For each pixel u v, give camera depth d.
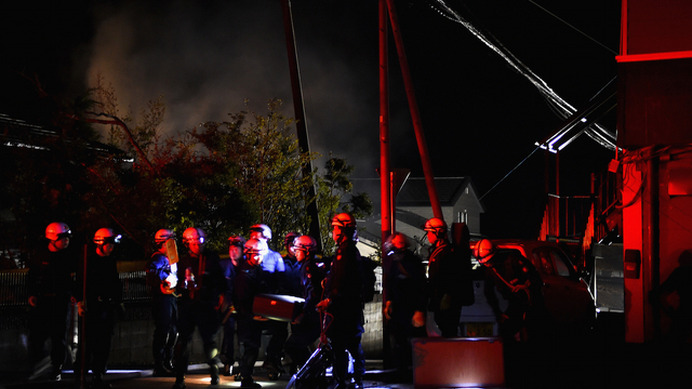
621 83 11.88
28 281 10.82
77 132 19.31
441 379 9.10
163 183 20.06
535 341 11.52
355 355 9.16
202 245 10.56
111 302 10.32
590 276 18.16
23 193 17.95
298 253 9.84
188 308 10.29
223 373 11.48
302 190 22.77
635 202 11.89
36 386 10.33
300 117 16.23
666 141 11.66
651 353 11.31
